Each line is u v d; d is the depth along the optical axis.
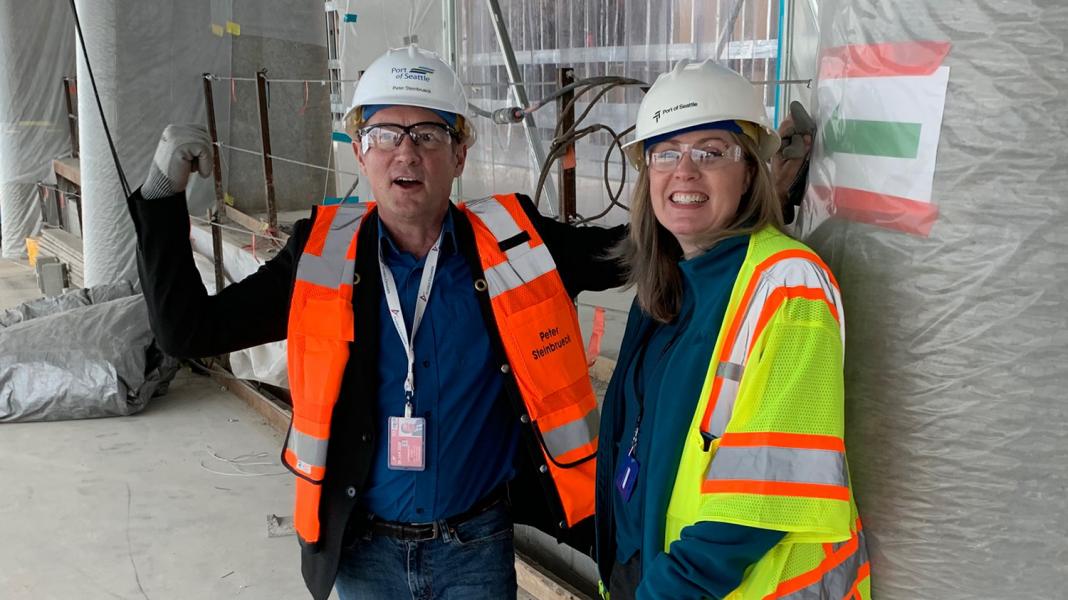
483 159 5.71
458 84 1.91
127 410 5.12
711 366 1.32
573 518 2.02
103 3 6.54
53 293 8.27
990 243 1.19
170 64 6.87
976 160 1.18
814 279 1.27
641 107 1.48
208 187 7.31
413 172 1.83
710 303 1.38
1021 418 1.20
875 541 1.37
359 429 1.89
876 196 1.31
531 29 5.29
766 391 1.24
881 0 1.28
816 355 1.22
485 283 1.95
